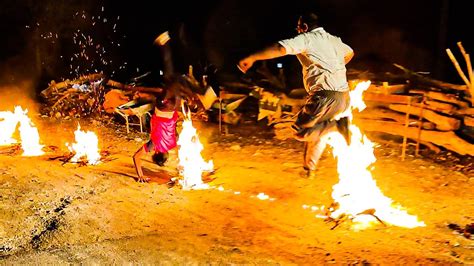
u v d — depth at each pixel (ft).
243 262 13.51
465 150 22.21
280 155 23.79
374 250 14.19
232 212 17.03
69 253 13.97
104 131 28.58
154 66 45.01
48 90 35.76
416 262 13.44
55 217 16.48
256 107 32.07
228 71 44.01
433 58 40.11
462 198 18.02
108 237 15.12
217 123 29.55
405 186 19.30
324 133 18.12
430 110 23.91
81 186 19.44
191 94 19.81
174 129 19.71
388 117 25.12
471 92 23.47
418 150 23.48
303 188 19.27
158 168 21.86
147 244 14.56
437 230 15.38
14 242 14.85
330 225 15.92
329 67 17.26
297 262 13.56
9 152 24.18
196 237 15.07
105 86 34.01
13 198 18.07
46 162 22.54
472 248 14.19
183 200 18.10
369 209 16.17
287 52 16.88
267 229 15.69
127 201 17.90
